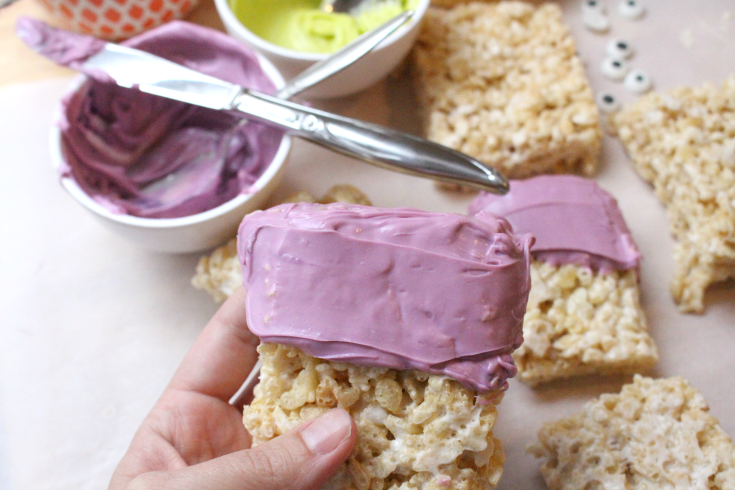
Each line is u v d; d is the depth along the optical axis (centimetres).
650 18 44
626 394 34
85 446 36
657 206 40
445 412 27
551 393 36
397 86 43
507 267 27
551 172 40
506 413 36
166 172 39
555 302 36
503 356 27
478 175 33
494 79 41
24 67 42
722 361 36
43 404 36
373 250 27
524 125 39
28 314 38
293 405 28
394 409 28
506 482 34
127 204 36
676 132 38
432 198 40
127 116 38
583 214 36
